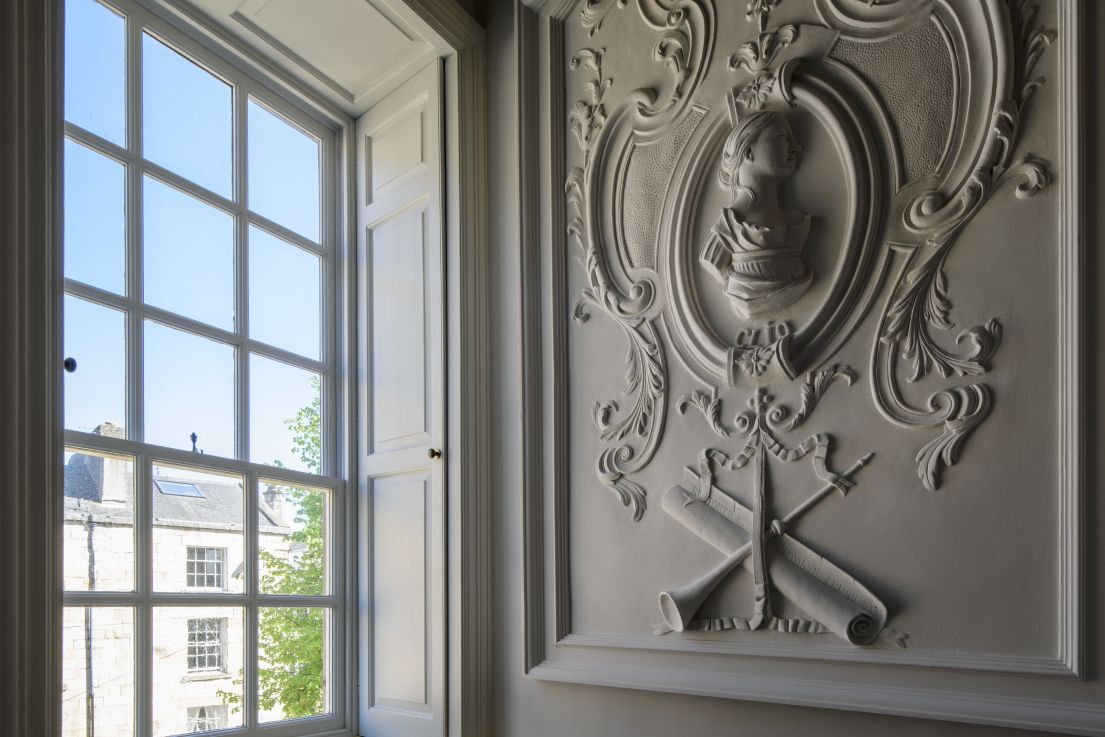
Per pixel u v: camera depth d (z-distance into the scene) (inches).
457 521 90.1
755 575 70.4
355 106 109.4
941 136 66.2
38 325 61.7
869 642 64.2
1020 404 60.4
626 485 81.5
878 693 63.1
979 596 60.4
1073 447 56.9
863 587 65.4
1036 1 62.3
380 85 105.3
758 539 70.5
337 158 110.8
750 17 78.1
